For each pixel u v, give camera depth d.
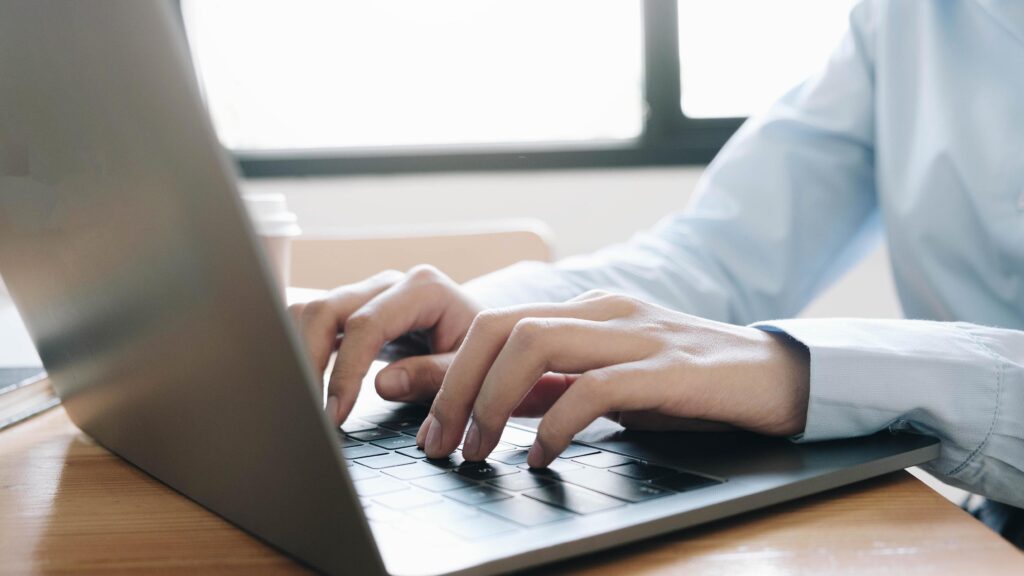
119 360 0.34
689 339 0.42
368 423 0.46
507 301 0.74
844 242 1.02
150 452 0.37
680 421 0.43
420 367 0.50
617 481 0.34
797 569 0.27
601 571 0.28
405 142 2.41
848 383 0.40
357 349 0.50
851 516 0.32
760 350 0.42
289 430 0.25
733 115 2.34
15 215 0.36
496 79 2.38
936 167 0.86
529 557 0.26
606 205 2.29
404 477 0.35
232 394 0.27
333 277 1.22
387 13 2.38
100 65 0.25
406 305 0.54
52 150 0.31
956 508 0.33
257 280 0.23
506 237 1.22
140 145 0.25
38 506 0.36
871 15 0.99
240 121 2.41
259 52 2.40
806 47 2.30
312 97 2.41
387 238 1.22
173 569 0.28
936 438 0.41
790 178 0.99
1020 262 0.81
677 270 0.88
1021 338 0.47
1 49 0.31
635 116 2.37
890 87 0.94
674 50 2.32
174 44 0.22
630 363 0.39
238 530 0.32
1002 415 0.43
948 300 0.86
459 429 0.39
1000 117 0.84
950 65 0.89
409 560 0.26
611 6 2.35
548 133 2.39
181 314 0.28
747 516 0.33
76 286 0.34
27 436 0.49
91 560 0.29
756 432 0.42
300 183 2.32
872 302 2.13
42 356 0.45
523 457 0.38
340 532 0.25
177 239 0.25
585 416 0.36
